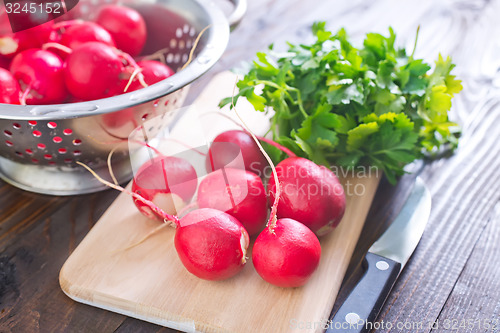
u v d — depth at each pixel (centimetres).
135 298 56
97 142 63
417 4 111
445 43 99
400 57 75
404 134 67
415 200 67
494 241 64
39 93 66
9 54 70
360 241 65
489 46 99
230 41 98
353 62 68
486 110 85
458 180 73
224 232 55
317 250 56
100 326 56
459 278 60
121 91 68
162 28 81
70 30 72
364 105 69
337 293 59
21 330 54
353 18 106
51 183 69
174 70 83
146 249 62
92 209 68
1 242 63
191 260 55
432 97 69
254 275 59
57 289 59
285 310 56
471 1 112
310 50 72
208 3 75
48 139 61
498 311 57
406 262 61
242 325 54
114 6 76
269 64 70
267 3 110
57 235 65
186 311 55
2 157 69
